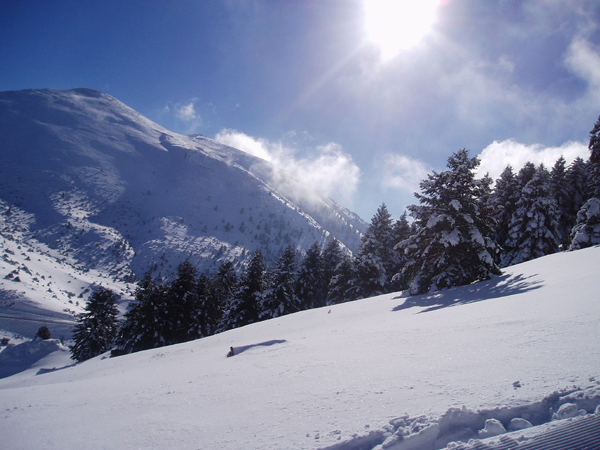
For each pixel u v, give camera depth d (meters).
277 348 10.79
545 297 9.27
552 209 29.42
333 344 8.98
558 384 3.35
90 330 53.66
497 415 3.03
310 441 3.16
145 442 3.91
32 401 8.09
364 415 3.54
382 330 9.79
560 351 4.36
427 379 4.31
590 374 3.44
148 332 42.16
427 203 23.17
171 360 16.45
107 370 19.50
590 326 5.23
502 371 4.05
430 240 22.84
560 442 2.48
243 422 4.05
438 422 2.98
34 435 4.83
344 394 4.35
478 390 3.60
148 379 9.48
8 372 52.50
